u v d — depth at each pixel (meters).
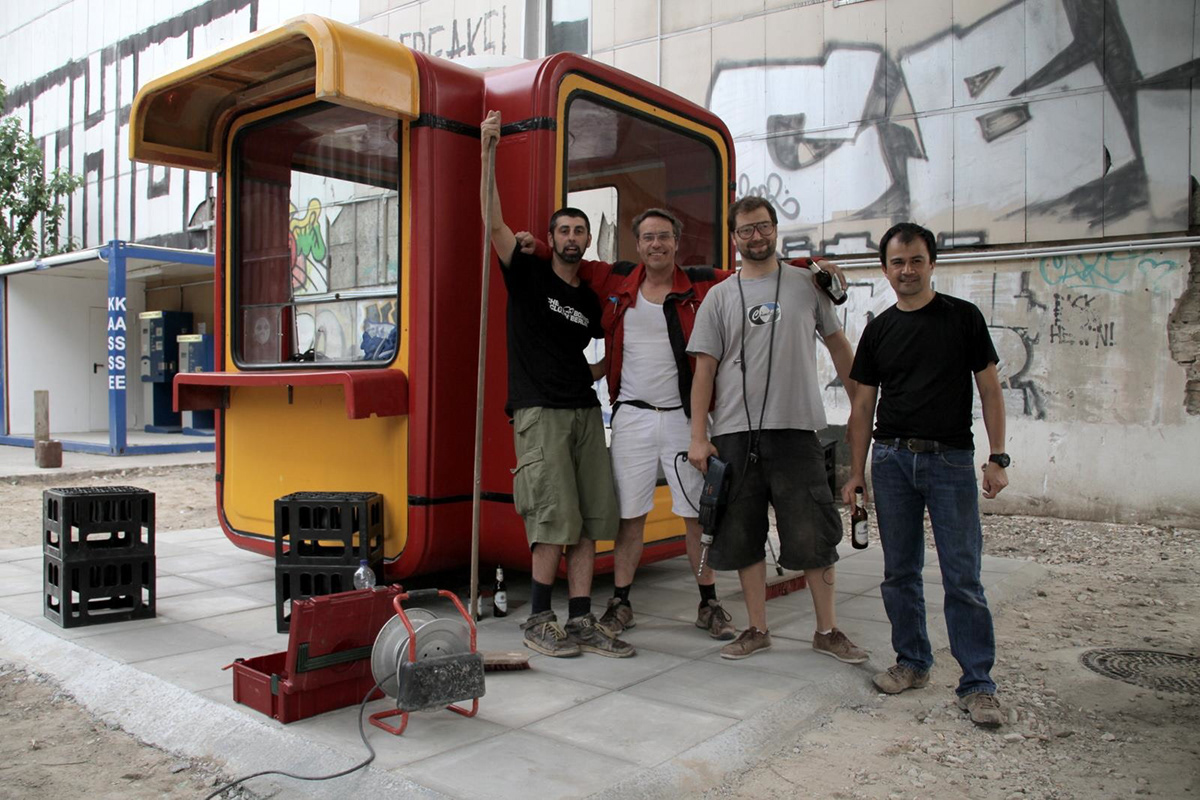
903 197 8.41
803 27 8.90
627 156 5.31
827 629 3.88
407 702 2.96
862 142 8.60
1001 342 7.95
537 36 10.91
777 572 5.09
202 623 4.36
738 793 2.83
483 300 3.83
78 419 15.43
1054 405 7.74
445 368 4.43
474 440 4.56
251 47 4.33
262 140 5.16
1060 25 7.61
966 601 3.40
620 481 4.07
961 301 3.41
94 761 3.10
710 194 5.77
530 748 2.91
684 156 5.62
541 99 4.42
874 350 3.55
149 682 3.53
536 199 4.42
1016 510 7.93
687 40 9.62
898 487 3.51
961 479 3.38
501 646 4.03
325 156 4.85
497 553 4.55
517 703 3.32
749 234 3.69
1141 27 7.28
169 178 16.12
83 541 4.26
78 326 15.39
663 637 4.19
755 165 9.22
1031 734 3.30
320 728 3.07
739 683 3.54
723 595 5.02
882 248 3.44
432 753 2.86
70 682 3.74
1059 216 7.64
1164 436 7.30
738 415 3.77
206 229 15.43
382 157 4.60
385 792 2.65
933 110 8.23
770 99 9.11
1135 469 7.43
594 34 10.36
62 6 18.52
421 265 4.38
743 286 3.77
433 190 4.38
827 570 3.87
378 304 4.64
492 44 11.46
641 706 3.29
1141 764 3.06
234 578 5.34
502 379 4.52
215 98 5.16
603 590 5.08
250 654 3.86
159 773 3.01
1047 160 7.69
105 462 11.89
